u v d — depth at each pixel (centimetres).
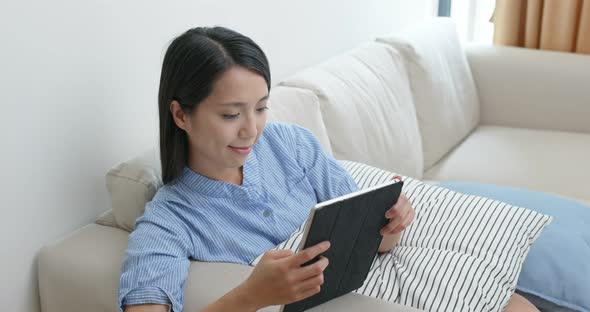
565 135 275
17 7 129
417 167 238
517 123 287
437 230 159
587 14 285
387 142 221
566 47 291
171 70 131
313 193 156
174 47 131
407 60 248
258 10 204
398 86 238
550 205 191
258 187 144
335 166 160
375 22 281
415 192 168
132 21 158
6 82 129
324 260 110
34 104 136
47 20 136
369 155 212
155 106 170
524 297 167
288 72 224
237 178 143
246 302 112
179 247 130
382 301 124
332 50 252
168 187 139
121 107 158
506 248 154
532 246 173
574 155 256
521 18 300
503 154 259
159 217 133
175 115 133
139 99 164
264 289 110
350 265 122
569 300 166
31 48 133
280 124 158
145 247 126
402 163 229
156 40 166
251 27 202
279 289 109
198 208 137
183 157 138
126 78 158
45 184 141
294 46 226
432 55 254
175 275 124
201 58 126
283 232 145
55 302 141
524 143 267
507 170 247
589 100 274
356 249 121
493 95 287
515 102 285
